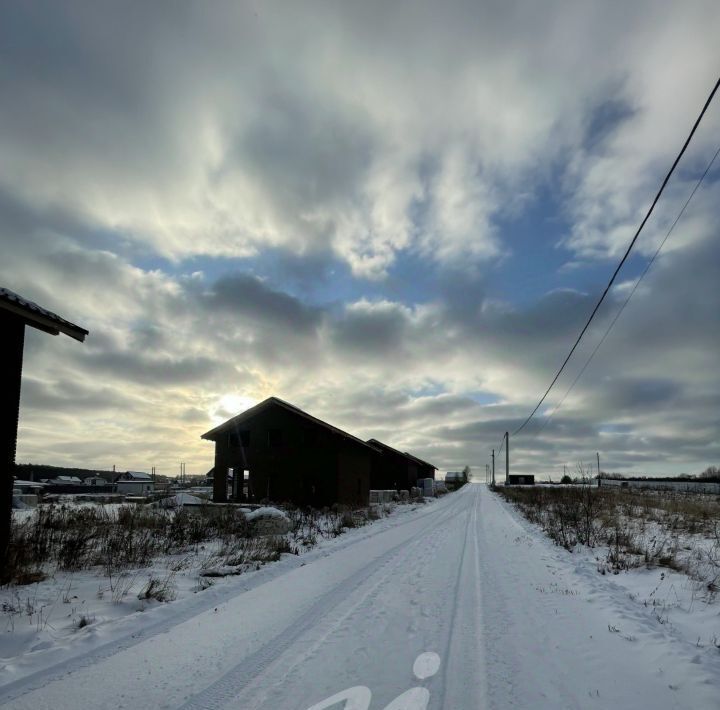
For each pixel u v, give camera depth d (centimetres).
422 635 603
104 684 467
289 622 661
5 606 694
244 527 1544
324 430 2939
